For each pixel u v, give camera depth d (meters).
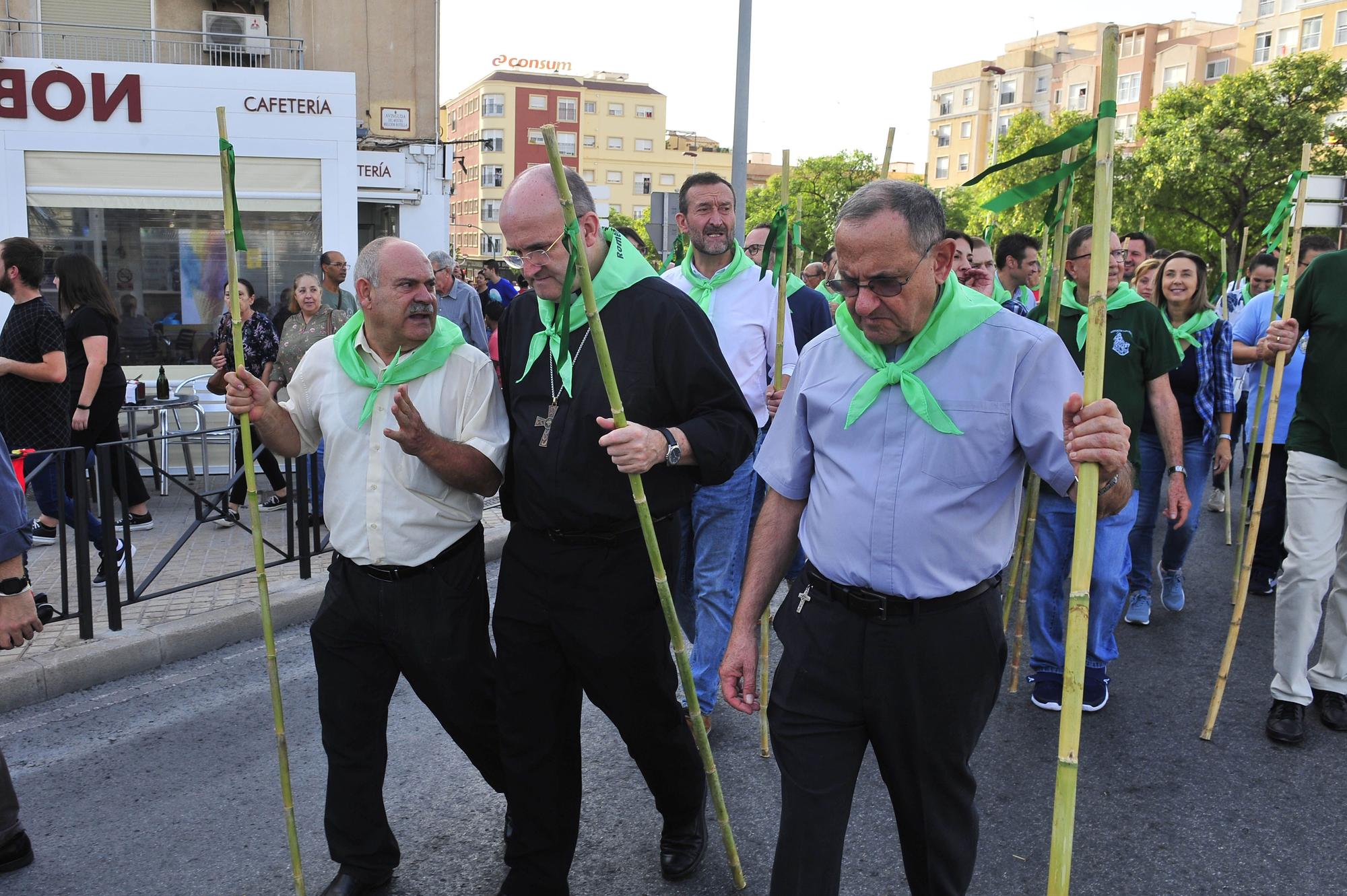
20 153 10.45
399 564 2.88
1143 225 32.81
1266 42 58.12
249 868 3.27
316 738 4.22
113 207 10.80
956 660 2.26
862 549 2.26
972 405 2.20
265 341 7.84
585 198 2.73
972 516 2.24
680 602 4.31
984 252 6.07
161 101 10.76
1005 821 3.58
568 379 2.72
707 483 2.76
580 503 2.73
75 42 14.83
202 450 6.99
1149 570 5.68
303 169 11.27
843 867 3.27
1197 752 4.10
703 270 4.45
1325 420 4.01
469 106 92.94
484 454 2.85
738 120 10.50
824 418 2.36
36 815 3.60
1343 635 4.27
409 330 2.86
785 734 2.36
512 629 2.87
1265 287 7.26
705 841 3.25
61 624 5.16
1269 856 3.35
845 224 2.17
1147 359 4.39
